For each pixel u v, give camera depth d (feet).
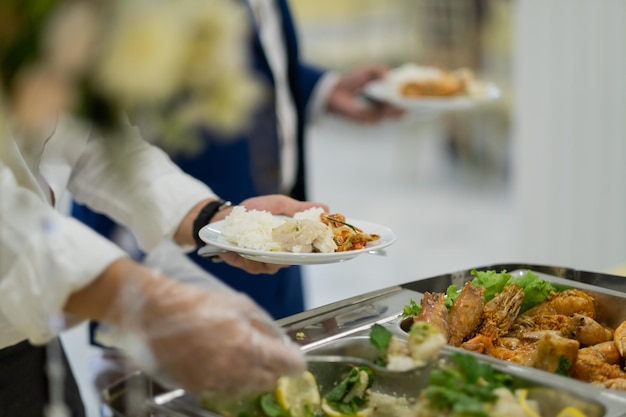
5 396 4.11
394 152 24.38
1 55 1.71
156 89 1.72
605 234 11.60
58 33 1.69
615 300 4.86
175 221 4.98
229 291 3.29
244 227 4.65
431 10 20.79
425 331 3.70
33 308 3.06
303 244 4.55
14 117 1.78
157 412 3.11
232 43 1.77
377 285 15.46
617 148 11.28
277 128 7.41
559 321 4.71
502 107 20.77
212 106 1.77
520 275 5.17
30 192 3.14
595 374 4.00
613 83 11.09
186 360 2.98
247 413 3.35
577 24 11.00
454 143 22.31
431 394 3.20
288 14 7.89
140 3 1.69
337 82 9.06
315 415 3.65
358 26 23.39
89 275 3.05
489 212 19.61
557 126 11.40
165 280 3.11
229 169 7.04
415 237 17.95
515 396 3.59
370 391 3.82
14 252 3.05
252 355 3.03
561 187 11.58
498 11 20.20
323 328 4.22
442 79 9.26
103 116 1.84
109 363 3.05
